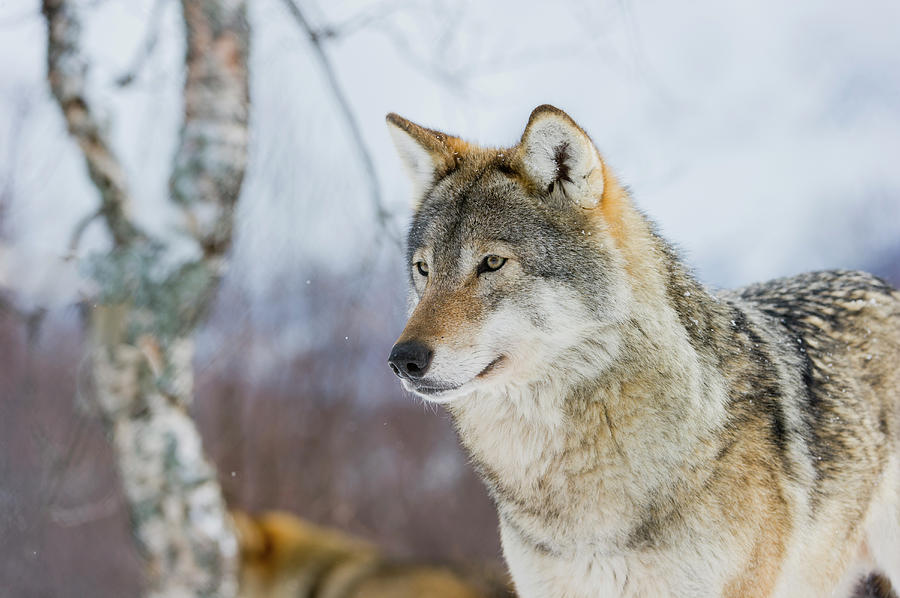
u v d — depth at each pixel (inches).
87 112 344.5
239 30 358.3
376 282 382.9
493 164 282.0
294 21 347.6
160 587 357.7
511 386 262.7
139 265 343.6
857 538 303.4
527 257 258.7
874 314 334.0
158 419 351.6
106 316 344.2
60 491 362.9
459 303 257.6
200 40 354.9
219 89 356.2
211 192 354.0
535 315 256.5
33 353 342.6
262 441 670.5
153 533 354.0
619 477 253.6
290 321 545.6
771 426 265.6
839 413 295.0
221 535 366.0
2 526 346.6
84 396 350.3
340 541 534.3
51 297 318.7
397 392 730.8
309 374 629.9
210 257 357.1
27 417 350.6
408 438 746.2
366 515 704.4
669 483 250.5
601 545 257.8
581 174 259.4
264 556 500.7
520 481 267.9
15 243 316.8
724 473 252.1
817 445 283.3
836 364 309.9
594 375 254.4
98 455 419.2
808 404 287.4
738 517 251.9
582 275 256.4
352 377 653.3
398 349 248.4
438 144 299.0
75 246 329.4
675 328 259.8
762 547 256.2
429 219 283.6
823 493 280.2
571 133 256.2
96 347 346.9
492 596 520.4
